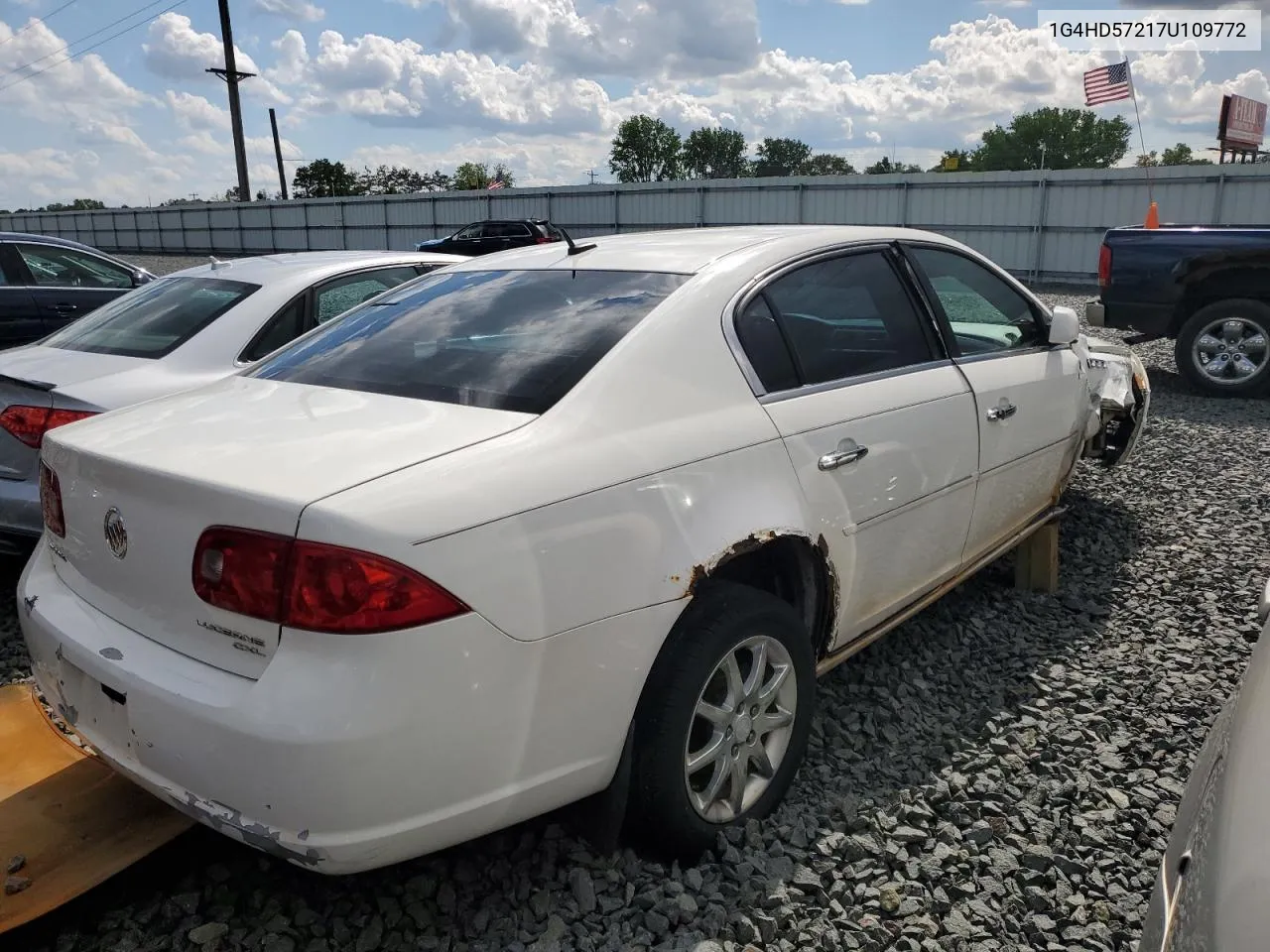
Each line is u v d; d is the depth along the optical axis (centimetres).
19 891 229
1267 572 457
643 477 229
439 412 236
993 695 344
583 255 320
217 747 192
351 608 184
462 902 240
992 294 394
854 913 236
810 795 283
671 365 254
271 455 212
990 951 226
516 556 203
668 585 229
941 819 273
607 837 236
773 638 259
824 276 312
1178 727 322
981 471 352
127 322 491
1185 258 873
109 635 222
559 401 236
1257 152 2386
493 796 207
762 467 258
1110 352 526
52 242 881
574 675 214
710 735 251
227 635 199
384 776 189
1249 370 878
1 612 419
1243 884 115
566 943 226
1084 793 286
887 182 2633
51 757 285
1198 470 634
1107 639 391
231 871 252
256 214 4247
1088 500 568
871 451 294
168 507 207
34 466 389
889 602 324
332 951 226
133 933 230
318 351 297
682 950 223
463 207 3594
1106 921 236
